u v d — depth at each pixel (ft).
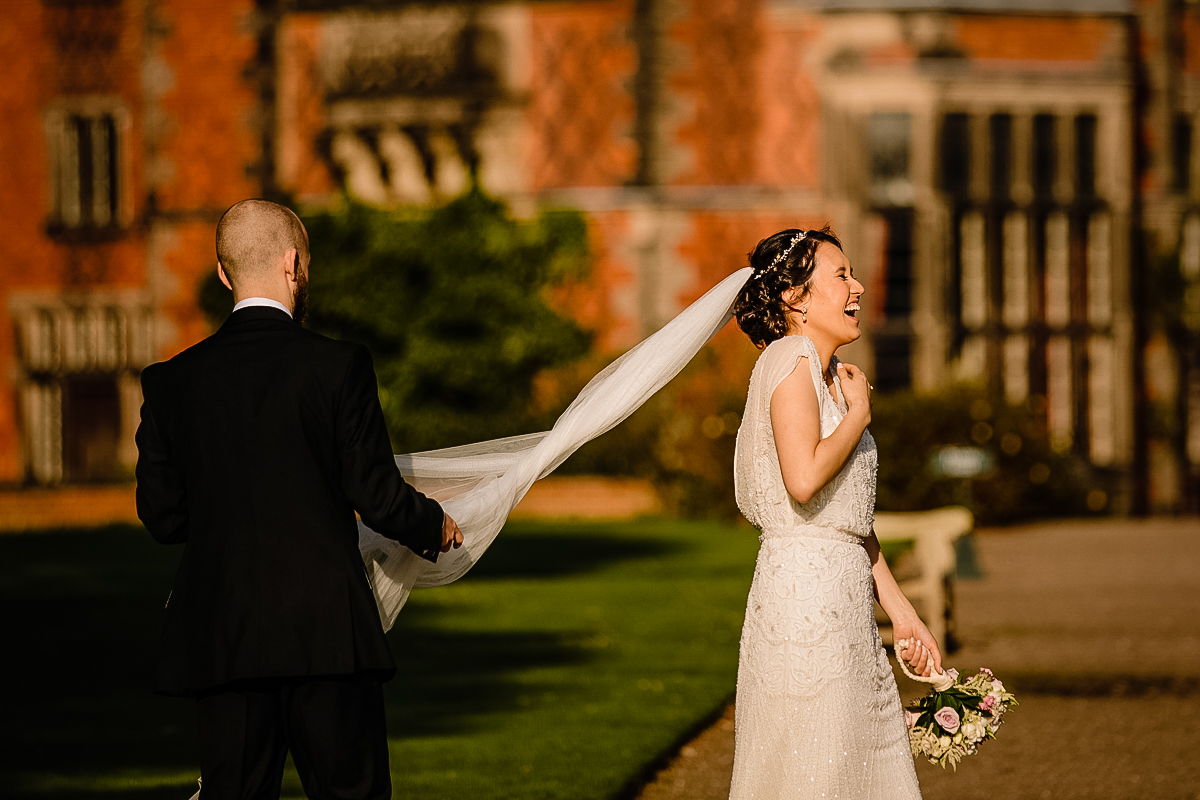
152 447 14.16
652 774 22.84
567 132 93.81
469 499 16.14
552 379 81.30
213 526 13.67
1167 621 40.14
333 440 13.85
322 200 96.89
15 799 21.65
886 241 91.76
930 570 34.37
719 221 91.86
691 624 39.42
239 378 13.92
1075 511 83.66
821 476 13.58
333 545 13.70
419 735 25.31
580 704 28.07
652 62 92.68
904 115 92.17
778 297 15.01
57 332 101.96
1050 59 92.89
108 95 101.24
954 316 92.63
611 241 92.17
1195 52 98.99
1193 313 96.48
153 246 98.53
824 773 13.80
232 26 97.86
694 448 78.18
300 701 13.53
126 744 25.86
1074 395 93.81
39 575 54.54
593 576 51.52
